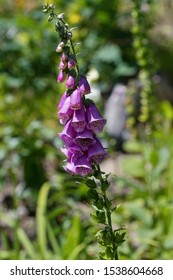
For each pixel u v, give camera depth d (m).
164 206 1.78
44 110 2.47
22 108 2.45
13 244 1.91
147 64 1.91
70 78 0.96
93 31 2.66
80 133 0.98
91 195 1.05
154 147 1.95
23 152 2.11
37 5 2.75
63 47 0.96
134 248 1.79
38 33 2.49
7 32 2.67
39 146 2.12
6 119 2.25
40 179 2.12
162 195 1.95
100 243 1.07
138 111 2.49
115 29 2.82
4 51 2.52
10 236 1.93
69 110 0.98
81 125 0.98
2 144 2.15
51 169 2.30
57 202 2.07
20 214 2.08
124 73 2.62
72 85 0.96
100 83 2.57
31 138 2.16
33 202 2.12
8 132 2.15
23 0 3.14
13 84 2.42
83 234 1.68
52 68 2.54
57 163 2.25
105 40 2.77
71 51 0.99
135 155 2.50
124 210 1.92
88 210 1.97
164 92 2.85
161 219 1.80
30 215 2.09
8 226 1.97
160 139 2.07
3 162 2.15
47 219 1.72
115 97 2.65
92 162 1.02
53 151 2.15
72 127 1.00
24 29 2.66
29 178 2.12
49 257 1.64
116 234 1.07
